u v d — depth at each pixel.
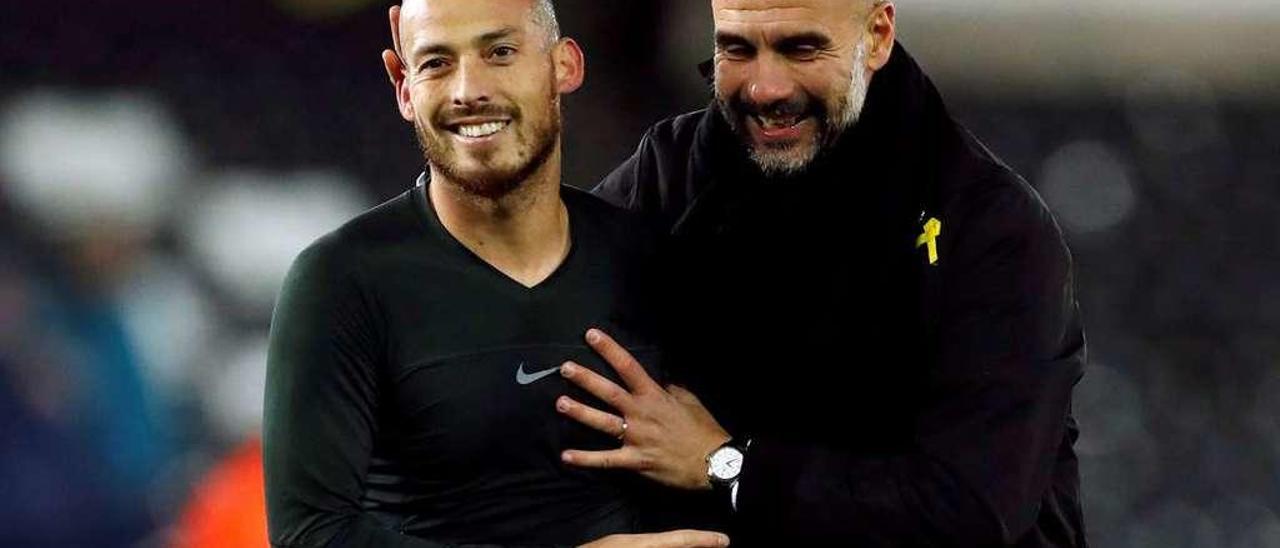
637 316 11.51
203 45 29.89
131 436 23.22
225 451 25.67
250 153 29.30
